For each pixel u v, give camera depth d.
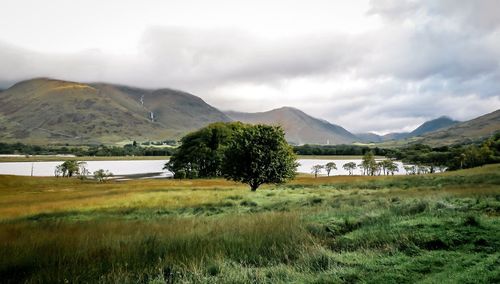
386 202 17.41
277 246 9.72
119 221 17.75
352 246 9.60
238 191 38.72
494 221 10.41
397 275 6.64
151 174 124.25
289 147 43.00
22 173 140.00
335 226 12.11
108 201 31.94
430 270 6.85
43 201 37.12
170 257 8.81
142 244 10.14
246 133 42.75
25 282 7.30
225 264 8.10
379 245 9.17
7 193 57.78
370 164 136.88
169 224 14.34
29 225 16.86
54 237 11.67
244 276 7.22
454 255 7.71
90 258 8.90
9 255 9.19
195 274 7.43
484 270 6.31
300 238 10.11
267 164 40.81
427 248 8.63
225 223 13.37
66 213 25.31
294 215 14.23
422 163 138.00
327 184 51.44
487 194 18.02
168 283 7.39
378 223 11.84
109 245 10.08
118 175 120.31
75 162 123.94
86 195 41.78
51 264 8.39
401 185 38.88
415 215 12.73
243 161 41.50
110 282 7.35
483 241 8.50
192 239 10.50
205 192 38.22
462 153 112.38
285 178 42.34
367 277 6.68
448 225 10.34
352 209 16.05
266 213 16.39
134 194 38.25
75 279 7.47
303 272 7.39
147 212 23.70
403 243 9.02
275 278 7.14
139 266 8.30
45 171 152.75
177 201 29.47
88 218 21.80
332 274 7.00
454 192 20.16
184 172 87.88
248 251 9.35
